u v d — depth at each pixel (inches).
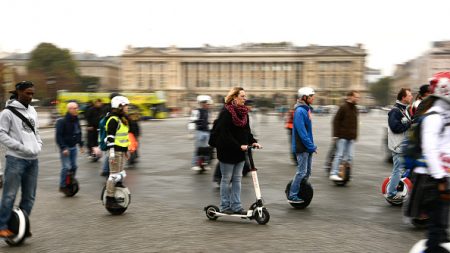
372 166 653.3
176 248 275.0
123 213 367.9
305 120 374.9
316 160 730.2
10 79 2118.6
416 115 223.9
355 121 492.1
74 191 438.9
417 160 219.0
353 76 5767.7
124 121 369.1
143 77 6205.7
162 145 983.6
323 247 275.9
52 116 1929.1
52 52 4982.8
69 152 443.2
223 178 341.4
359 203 404.8
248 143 343.3
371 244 282.2
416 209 217.5
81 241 292.0
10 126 286.0
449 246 208.5
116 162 362.9
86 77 5590.6
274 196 436.5
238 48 6284.5
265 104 5260.8
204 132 602.2
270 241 288.4
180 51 6333.7
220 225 329.4
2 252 272.7
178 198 429.7
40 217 356.5
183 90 6092.5
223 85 6141.7
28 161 290.2
